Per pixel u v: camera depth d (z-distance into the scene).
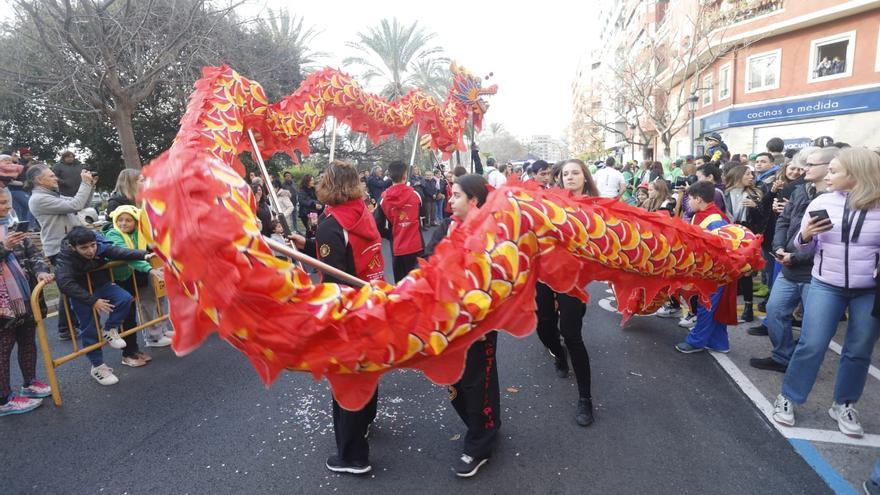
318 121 3.99
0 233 3.79
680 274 2.51
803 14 19.31
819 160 3.55
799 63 20.16
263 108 3.10
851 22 18.58
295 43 18.05
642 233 2.34
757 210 5.52
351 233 3.08
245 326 1.67
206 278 1.62
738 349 4.69
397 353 1.81
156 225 1.66
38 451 3.31
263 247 1.67
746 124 22.03
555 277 2.15
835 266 3.08
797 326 5.18
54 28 9.55
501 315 2.01
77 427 3.60
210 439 3.40
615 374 4.23
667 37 28.22
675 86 29.08
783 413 3.36
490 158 14.07
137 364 4.71
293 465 3.08
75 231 3.99
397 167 6.26
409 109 5.68
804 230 3.13
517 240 2.03
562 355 4.14
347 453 2.93
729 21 21.09
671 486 2.78
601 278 2.34
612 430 3.36
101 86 10.26
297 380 4.30
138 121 15.94
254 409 3.80
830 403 3.60
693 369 4.30
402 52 26.64
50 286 8.20
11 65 11.05
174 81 11.45
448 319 1.85
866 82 18.42
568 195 2.29
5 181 3.81
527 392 3.95
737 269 2.68
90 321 4.24
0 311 3.61
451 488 2.81
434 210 15.17
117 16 10.30
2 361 3.75
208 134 2.40
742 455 3.04
